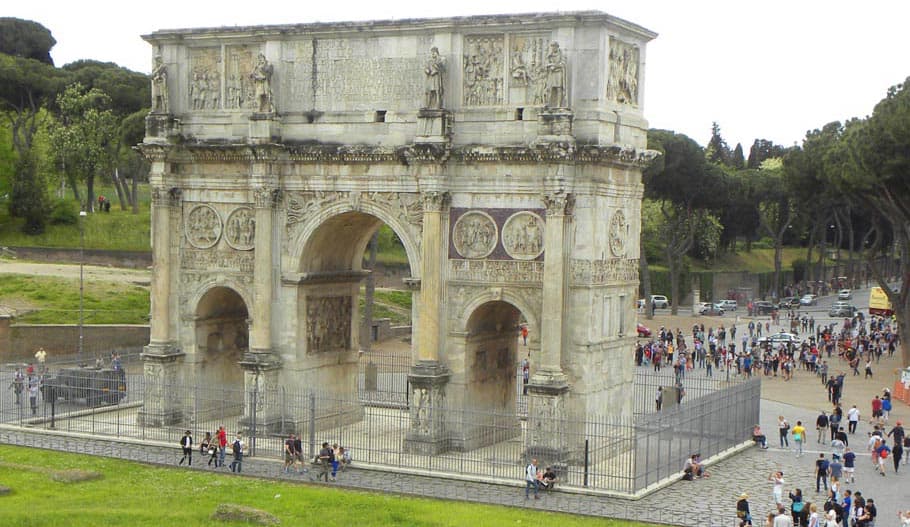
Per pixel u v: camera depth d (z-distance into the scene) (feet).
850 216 637.71
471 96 207.00
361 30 213.05
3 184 446.19
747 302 570.87
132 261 417.90
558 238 197.67
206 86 228.02
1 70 485.56
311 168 218.59
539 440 198.80
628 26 204.54
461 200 207.92
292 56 220.43
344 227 227.40
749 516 166.91
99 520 156.04
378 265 469.16
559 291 198.18
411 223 211.20
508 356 227.81
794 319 457.68
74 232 443.32
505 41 204.13
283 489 184.55
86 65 571.28
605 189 202.90
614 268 208.85
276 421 222.48
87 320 329.93
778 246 587.68
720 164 631.56
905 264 336.70
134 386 258.78
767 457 221.66
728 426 223.71
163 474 194.39
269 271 221.25
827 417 248.73
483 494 185.98
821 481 200.13
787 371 329.31
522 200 203.41
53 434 223.92
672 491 190.80
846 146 327.47
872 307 481.87
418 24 208.23
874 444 217.15
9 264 381.81
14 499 168.86
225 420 237.45
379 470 200.13
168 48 229.45
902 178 303.68
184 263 231.71
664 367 342.44
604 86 199.72
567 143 195.00
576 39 198.90
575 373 200.95
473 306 208.03
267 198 219.82
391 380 284.82
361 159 213.25
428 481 193.88
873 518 167.02
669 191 465.47
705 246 594.65
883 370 349.00
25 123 488.44
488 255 206.59
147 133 228.22
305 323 224.74
